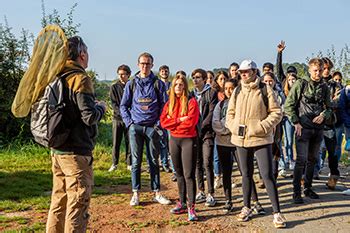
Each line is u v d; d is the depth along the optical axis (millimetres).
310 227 5355
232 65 8133
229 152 6039
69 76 3986
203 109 6523
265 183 5453
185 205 6031
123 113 6359
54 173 4242
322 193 6945
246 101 5473
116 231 5340
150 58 6316
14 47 12258
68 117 3977
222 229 5375
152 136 6312
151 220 5727
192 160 5695
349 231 5207
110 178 8297
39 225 5434
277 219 5371
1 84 12039
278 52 8523
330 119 6859
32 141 11500
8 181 7715
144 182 8023
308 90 6207
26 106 4109
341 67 13648
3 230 5270
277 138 6559
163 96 6277
